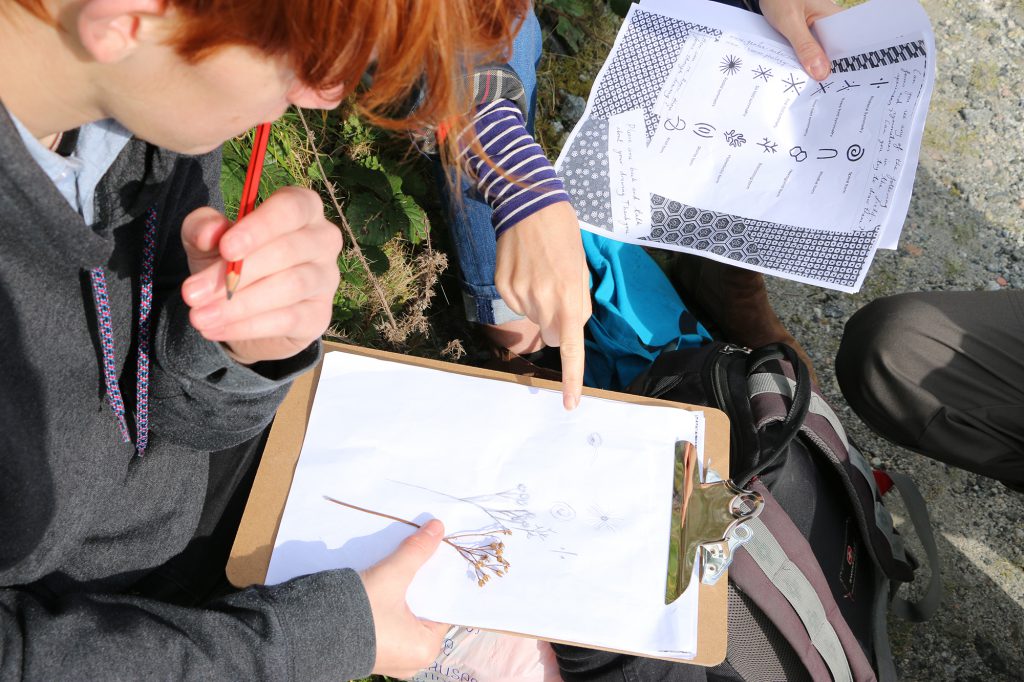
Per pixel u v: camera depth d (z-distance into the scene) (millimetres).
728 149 1249
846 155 1211
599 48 1943
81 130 663
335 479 919
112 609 765
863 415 1459
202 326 642
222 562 1001
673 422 994
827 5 1285
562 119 1881
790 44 1297
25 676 674
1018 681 1536
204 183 874
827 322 1890
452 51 532
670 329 1555
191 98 538
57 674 683
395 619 843
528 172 1038
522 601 875
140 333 794
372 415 957
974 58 2254
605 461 957
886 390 1370
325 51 488
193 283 647
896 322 1346
